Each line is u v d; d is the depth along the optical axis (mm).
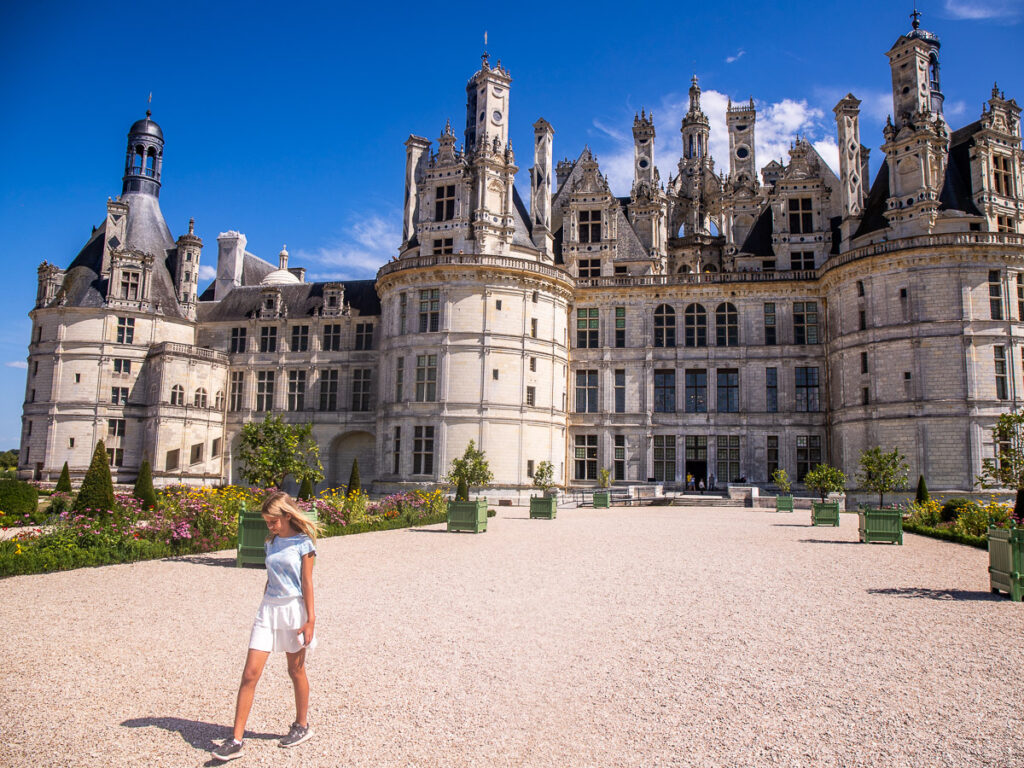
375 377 68250
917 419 51562
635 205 70312
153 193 76688
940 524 35000
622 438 64000
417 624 14234
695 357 63500
